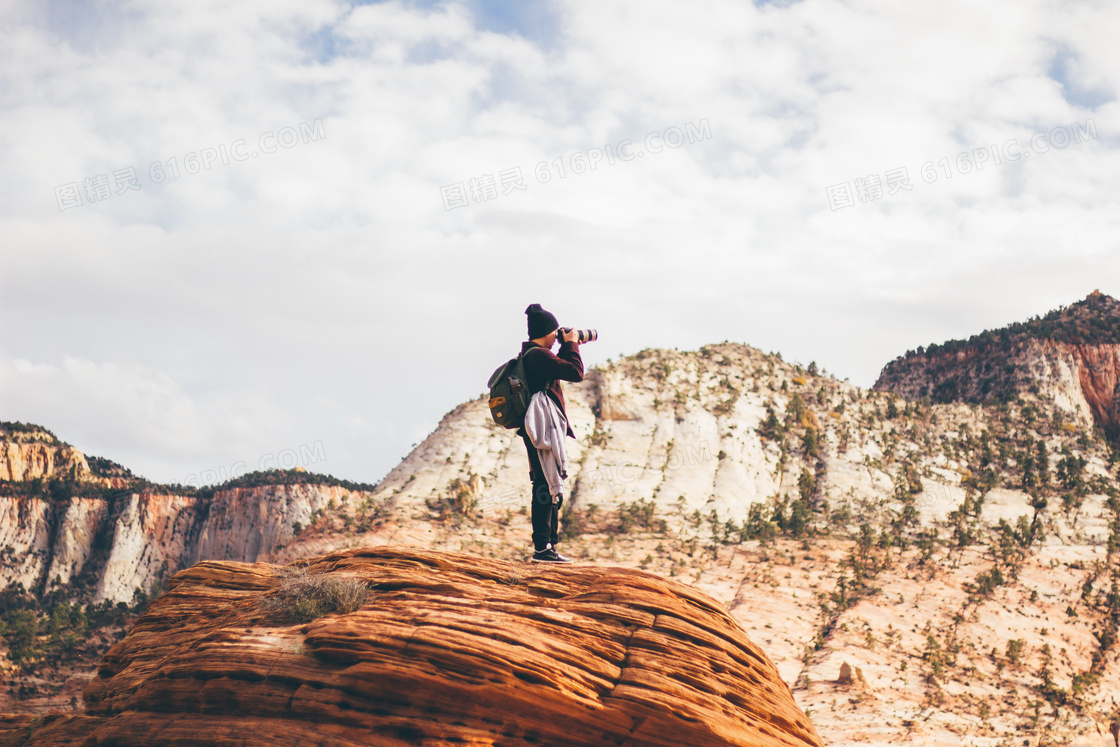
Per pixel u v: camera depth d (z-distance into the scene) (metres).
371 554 8.90
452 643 6.84
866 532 143.12
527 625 7.38
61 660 119.69
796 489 168.50
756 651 8.37
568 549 131.62
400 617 7.21
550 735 6.78
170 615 9.10
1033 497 166.88
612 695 6.91
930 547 137.62
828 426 194.38
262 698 6.86
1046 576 128.50
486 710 6.71
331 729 6.56
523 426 8.81
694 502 157.25
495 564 8.66
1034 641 107.44
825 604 112.38
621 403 191.00
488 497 158.62
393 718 6.60
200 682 7.09
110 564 182.50
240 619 8.10
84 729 7.64
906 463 180.38
